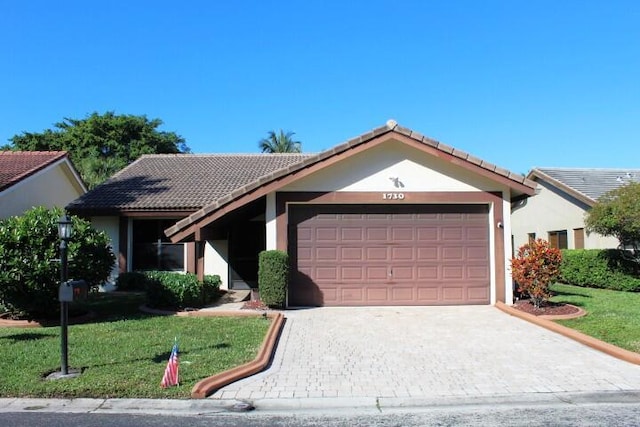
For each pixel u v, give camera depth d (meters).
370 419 5.73
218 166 21.97
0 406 6.00
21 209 18.81
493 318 11.35
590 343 8.77
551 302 12.62
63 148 43.78
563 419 5.66
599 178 23.78
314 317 11.57
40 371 7.05
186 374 6.95
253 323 10.49
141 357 7.80
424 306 12.98
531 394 6.44
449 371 7.45
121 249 17.56
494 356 8.25
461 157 12.65
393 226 13.20
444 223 13.25
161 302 12.52
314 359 8.12
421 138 12.61
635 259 16.53
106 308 12.82
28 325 10.49
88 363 7.46
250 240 17.84
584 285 18.12
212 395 6.37
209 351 8.17
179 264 17.97
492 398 6.34
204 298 13.75
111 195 18.41
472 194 13.08
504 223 13.05
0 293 10.22
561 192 23.31
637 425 5.45
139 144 44.09
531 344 9.02
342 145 12.54
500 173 12.69
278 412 5.99
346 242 13.15
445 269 13.16
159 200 17.72
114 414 5.82
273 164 22.05
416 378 7.12
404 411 6.02
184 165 22.33
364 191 13.01
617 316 10.96
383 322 10.99
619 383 6.85
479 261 13.22
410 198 13.02
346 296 13.07
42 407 6.00
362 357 8.23
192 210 17.30
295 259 13.11
